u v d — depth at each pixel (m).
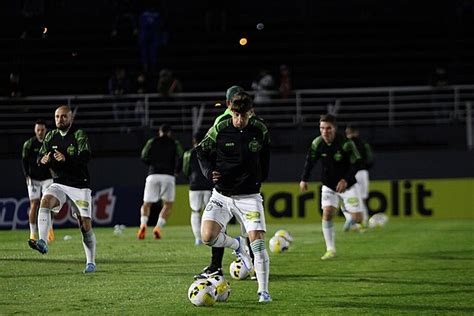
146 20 91.56
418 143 85.38
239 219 29.61
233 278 34.41
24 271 37.09
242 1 107.06
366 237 57.16
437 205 78.19
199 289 27.38
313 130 84.75
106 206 75.88
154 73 92.25
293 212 77.50
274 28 105.06
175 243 53.12
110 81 87.25
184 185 77.06
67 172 37.66
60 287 31.97
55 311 26.41
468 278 34.75
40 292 30.62
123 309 26.84
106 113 85.56
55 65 97.12
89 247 37.22
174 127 85.12
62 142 37.38
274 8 106.94
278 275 35.88
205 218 29.52
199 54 101.44
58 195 37.75
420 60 100.56
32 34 94.75
